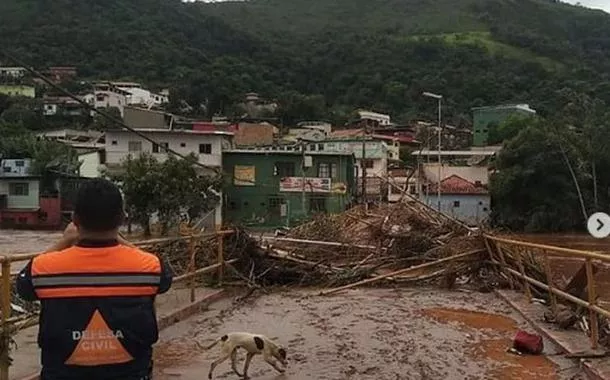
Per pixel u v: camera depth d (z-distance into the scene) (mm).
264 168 53812
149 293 2982
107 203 2982
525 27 168250
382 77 117625
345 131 87750
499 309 13250
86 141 74625
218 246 15383
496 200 58562
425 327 11250
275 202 53594
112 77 85125
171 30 100375
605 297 14414
